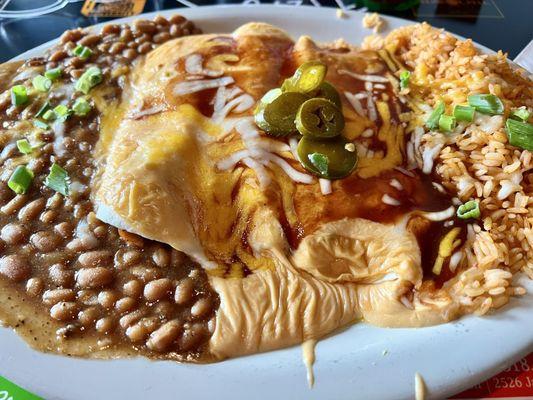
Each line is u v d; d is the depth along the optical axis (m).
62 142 0.22
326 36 0.31
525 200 0.20
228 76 0.23
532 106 0.24
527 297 0.19
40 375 0.17
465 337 0.18
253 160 0.20
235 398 0.17
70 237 0.20
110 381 0.17
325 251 0.19
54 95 0.24
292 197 0.20
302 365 0.18
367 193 0.20
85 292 0.19
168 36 0.28
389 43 0.27
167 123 0.21
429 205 0.20
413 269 0.19
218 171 0.20
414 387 0.17
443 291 0.19
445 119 0.22
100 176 0.21
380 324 0.19
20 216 0.20
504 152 0.21
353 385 0.17
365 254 0.20
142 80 0.24
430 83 0.24
